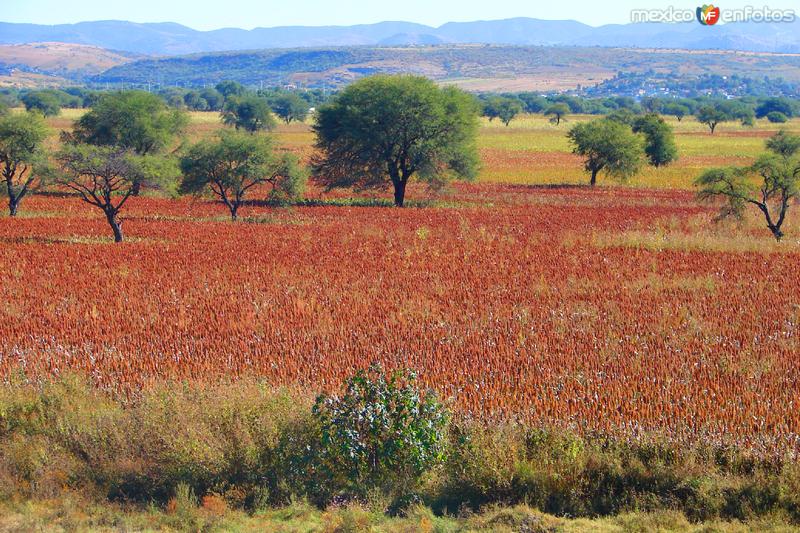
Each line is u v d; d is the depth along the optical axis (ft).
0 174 274.57
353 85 339.57
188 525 61.11
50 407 82.43
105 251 200.95
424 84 325.83
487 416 80.07
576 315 132.26
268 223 264.11
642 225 252.01
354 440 68.85
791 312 134.00
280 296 148.56
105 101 381.40
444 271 176.65
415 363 102.78
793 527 58.90
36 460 69.67
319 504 66.33
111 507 64.18
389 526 60.39
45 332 120.57
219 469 69.15
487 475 67.92
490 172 477.77
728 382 93.91
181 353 107.76
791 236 228.63
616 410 82.28
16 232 233.76
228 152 263.49
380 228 246.88
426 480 68.59
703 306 139.23
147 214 285.84
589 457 69.67
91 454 71.31
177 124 430.20
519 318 131.23
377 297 148.87
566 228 248.32
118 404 84.64
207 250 204.64
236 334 120.67
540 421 77.97
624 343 114.11
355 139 323.37
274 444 71.82
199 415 77.10
